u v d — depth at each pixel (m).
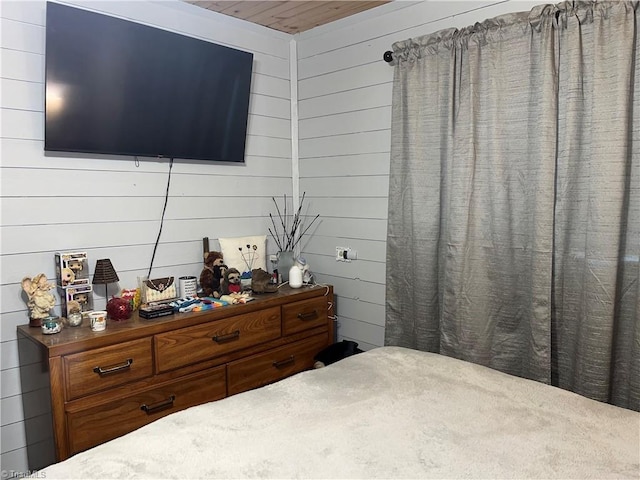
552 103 2.13
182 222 2.87
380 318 3.07
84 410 2.01
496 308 2.41
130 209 2.63
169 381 2.29
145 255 2.71
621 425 1.37
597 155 2.00
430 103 2.58
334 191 3.27
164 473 1.16
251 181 3.24
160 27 2.72
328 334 3.08
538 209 2.17
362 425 1.39
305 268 3.18
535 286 2.20
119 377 2.11
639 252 1.97
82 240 2.46
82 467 1.19
